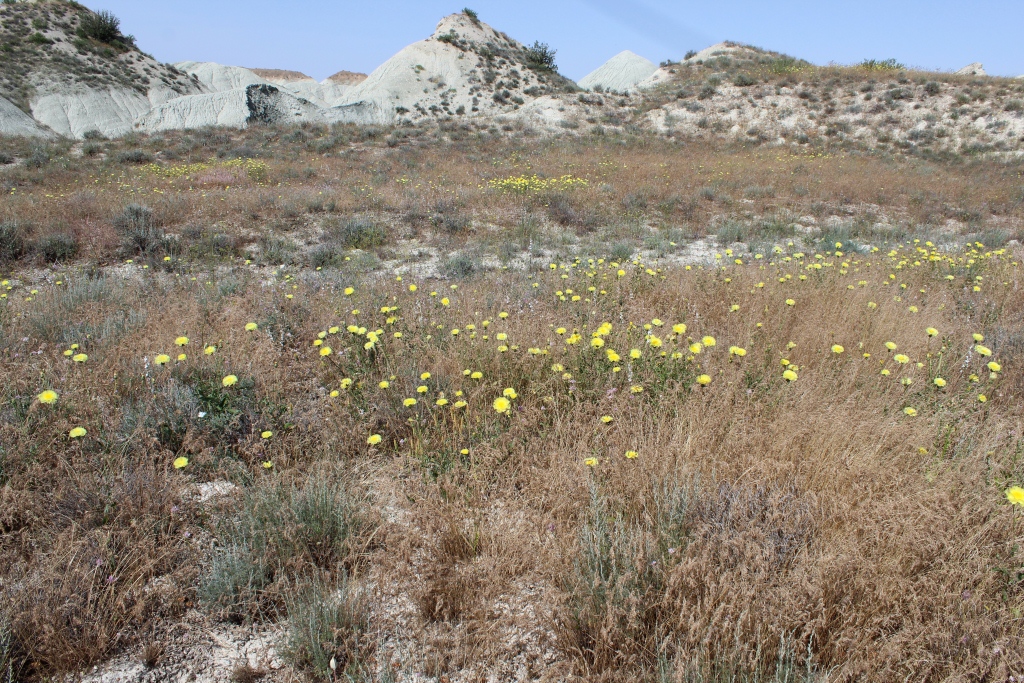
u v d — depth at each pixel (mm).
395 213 13305
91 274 8945
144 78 39625
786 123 28562
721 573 2283
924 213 14656
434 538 2746
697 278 6832
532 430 3490
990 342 4930
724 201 15312
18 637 2113
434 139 27266
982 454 2906
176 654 2203
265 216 12578
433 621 2377
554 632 2293
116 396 3832
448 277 9125
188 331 5090
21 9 40156
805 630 2029
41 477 2990
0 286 7359
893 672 1924
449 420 3629
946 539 2322
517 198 14398
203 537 2781
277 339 5133
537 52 44344
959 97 27312
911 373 3943
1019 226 13875
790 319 5340
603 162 20500
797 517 2484
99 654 2162
